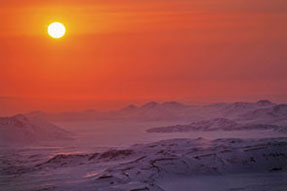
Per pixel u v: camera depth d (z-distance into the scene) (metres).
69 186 112.69
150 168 126.38
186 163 130.62
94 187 110.69
